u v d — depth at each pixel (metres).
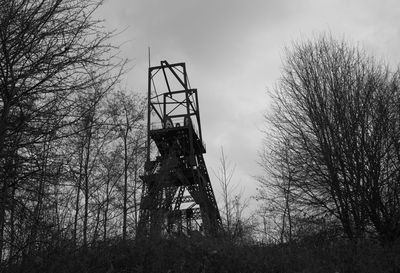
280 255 15.02
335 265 14.51
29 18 7.16
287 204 20.52
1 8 7.06
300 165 20.23
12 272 8.63
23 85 7.37
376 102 19.48
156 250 13.61
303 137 20.22
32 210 8.74
